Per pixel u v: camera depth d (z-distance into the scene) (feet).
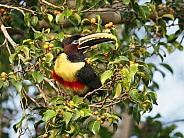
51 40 37.17
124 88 33.73
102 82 33.37
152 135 55.11
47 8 41.32
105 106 33.37
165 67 49.42
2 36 41.60
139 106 34.88
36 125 33.60
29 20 38.99
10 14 41.91
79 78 37.50
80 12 40.27
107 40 37.27
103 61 38.11
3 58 51.31
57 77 37.76
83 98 33.96
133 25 42.32
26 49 34.63
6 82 34.12
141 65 34.76
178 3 46.11
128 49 40.57
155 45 41.63
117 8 42.24
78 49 37.65
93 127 32.89
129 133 57.41
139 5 40.68
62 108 31.91
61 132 32.17
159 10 46.06
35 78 34.50
